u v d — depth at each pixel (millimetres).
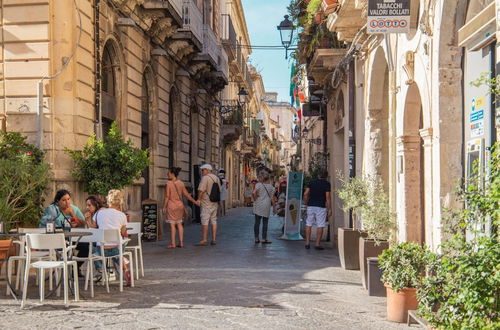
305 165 37438
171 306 7867
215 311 7570
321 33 16297
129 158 13164
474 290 4391
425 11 8352
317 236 15078
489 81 4840
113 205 9844
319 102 22672
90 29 13664
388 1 8656
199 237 18359
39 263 7938
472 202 4648
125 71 16141
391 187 11055
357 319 7203
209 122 30516
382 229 9430
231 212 35656
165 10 17406
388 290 7172
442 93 7879
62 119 12656
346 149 16422
